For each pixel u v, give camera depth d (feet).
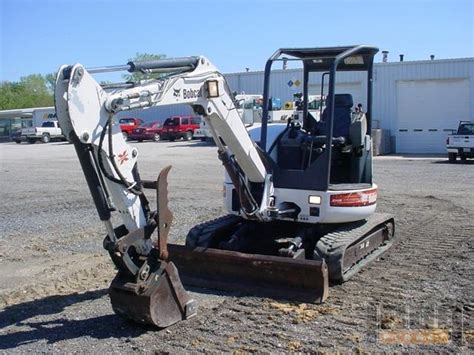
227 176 26.12
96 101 17.33
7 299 23.39
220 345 18.17
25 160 98.63
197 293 23.25
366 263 26.43
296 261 22.15
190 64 20.51
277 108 65.36
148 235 18.99
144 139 148.66
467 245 31.04
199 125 145.38
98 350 18.11
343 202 24.39
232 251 23.94
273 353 17.52
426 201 46.32
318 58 25.49
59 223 39.63
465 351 17.43
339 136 26.30
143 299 18.88
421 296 22.52
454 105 101.04
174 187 57.06
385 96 106.11
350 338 18.49
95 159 17.74
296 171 24.43
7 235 35.94
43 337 19.29
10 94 320.09
